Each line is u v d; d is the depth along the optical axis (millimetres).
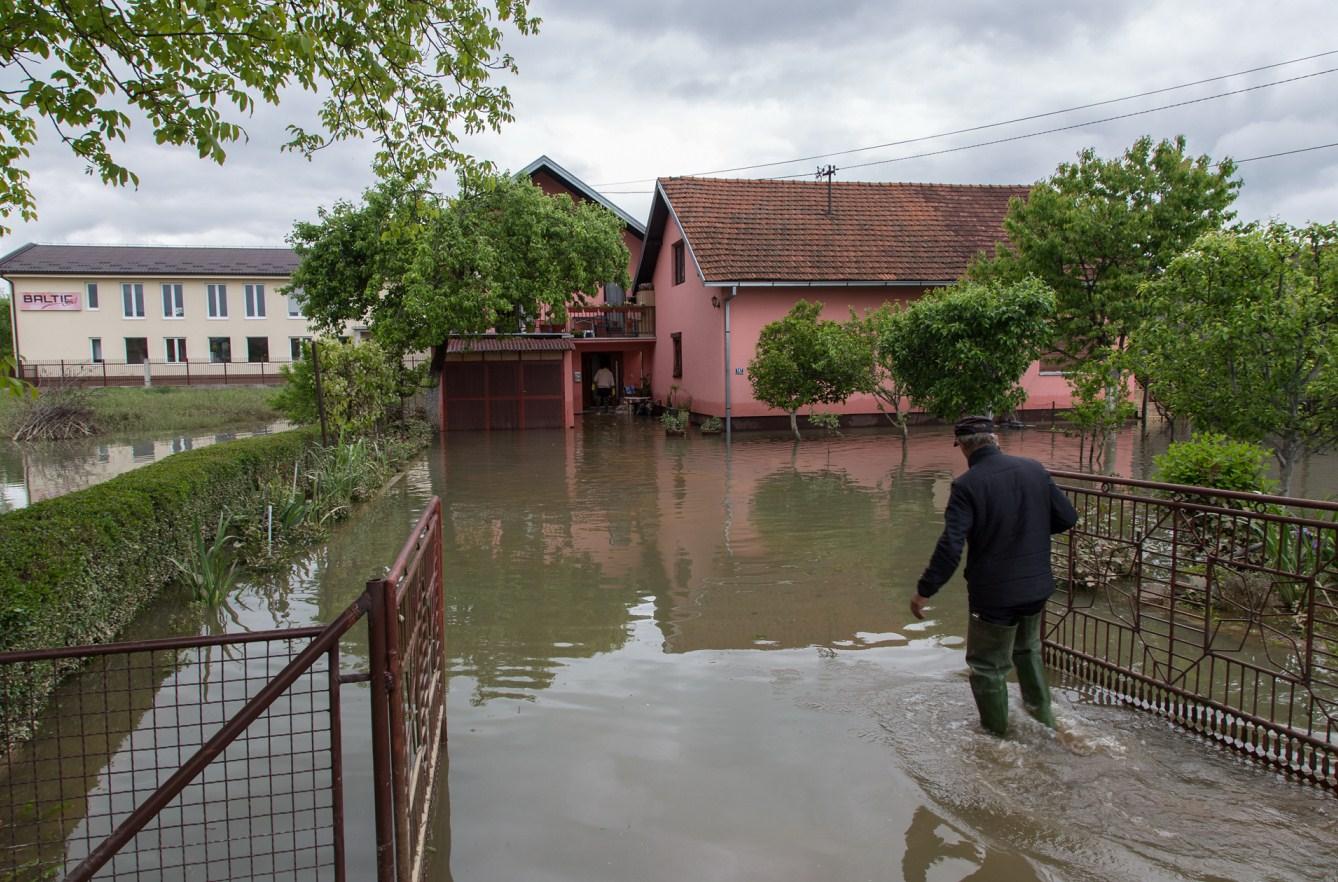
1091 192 13297
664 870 3156
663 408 25234
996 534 4059
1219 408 7129
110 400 25562
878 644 5535
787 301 19859
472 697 4754
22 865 3244
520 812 3555
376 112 6605
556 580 7172
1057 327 13680
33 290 35562
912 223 21703
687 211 20812
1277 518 3963
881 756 4004
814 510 10008
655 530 9109
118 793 3600
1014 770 3857
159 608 6551
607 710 4555
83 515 5625
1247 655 5168
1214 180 12859
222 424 24188
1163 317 7559
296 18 5699
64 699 4828
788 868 3160
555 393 22172
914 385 14031
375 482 11922
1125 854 3229
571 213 19906
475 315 18125
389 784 2666
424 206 7352
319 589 7059
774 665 5180
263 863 3197
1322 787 3686
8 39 4828
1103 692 4773
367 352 14227
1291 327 6449
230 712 4621
